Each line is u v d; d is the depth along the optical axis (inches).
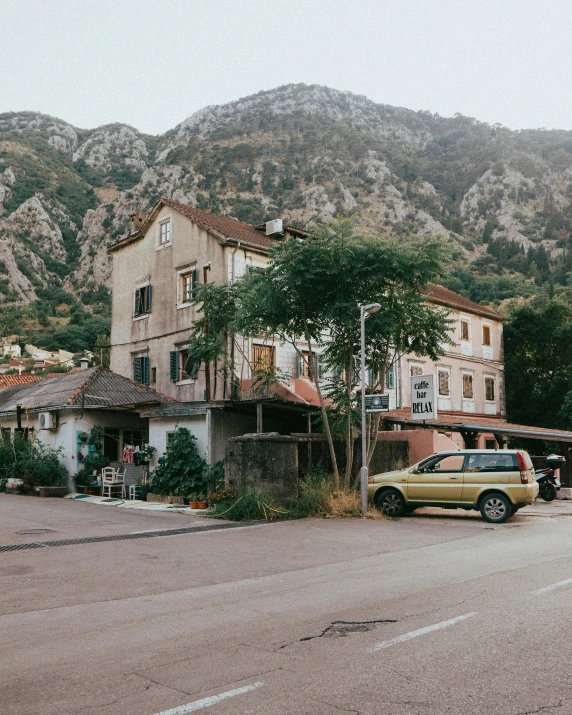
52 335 5187.0
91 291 6466.5
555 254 7583.7
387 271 688.4
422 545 468.4
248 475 658.8
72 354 4495.6
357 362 769.6
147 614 271.1
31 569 382.9
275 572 370.3
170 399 1034.7
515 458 611.8
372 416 781.9
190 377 1079.6
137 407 919.0
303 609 271.0
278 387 964.0
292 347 1080.2
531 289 4916.3
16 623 259.9
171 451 791.1
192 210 1167.6
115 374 1067.3
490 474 614.2
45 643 228.4
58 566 391.9
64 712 163.0
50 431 956.6
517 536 509.4
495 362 1651.1
